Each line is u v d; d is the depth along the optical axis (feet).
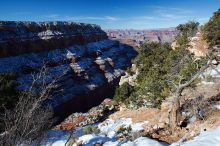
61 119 290.15
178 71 95.66
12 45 341.62
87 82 403.54
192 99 78.43
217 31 138.41
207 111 68.80
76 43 493.36
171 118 65.92
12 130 31.19
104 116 145.28
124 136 66.85
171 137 60.08
